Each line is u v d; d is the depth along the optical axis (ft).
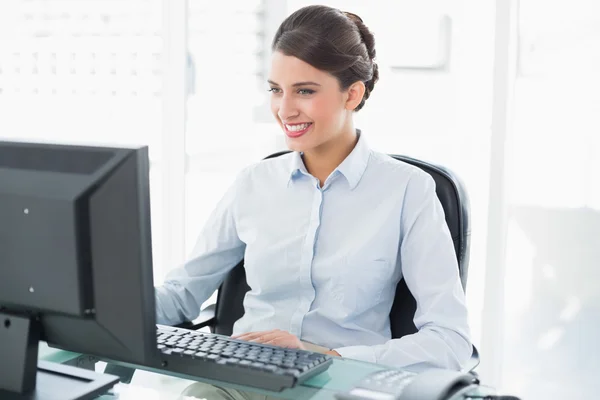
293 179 5.12
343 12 4.91
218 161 8.47
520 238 7.27
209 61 8.32
